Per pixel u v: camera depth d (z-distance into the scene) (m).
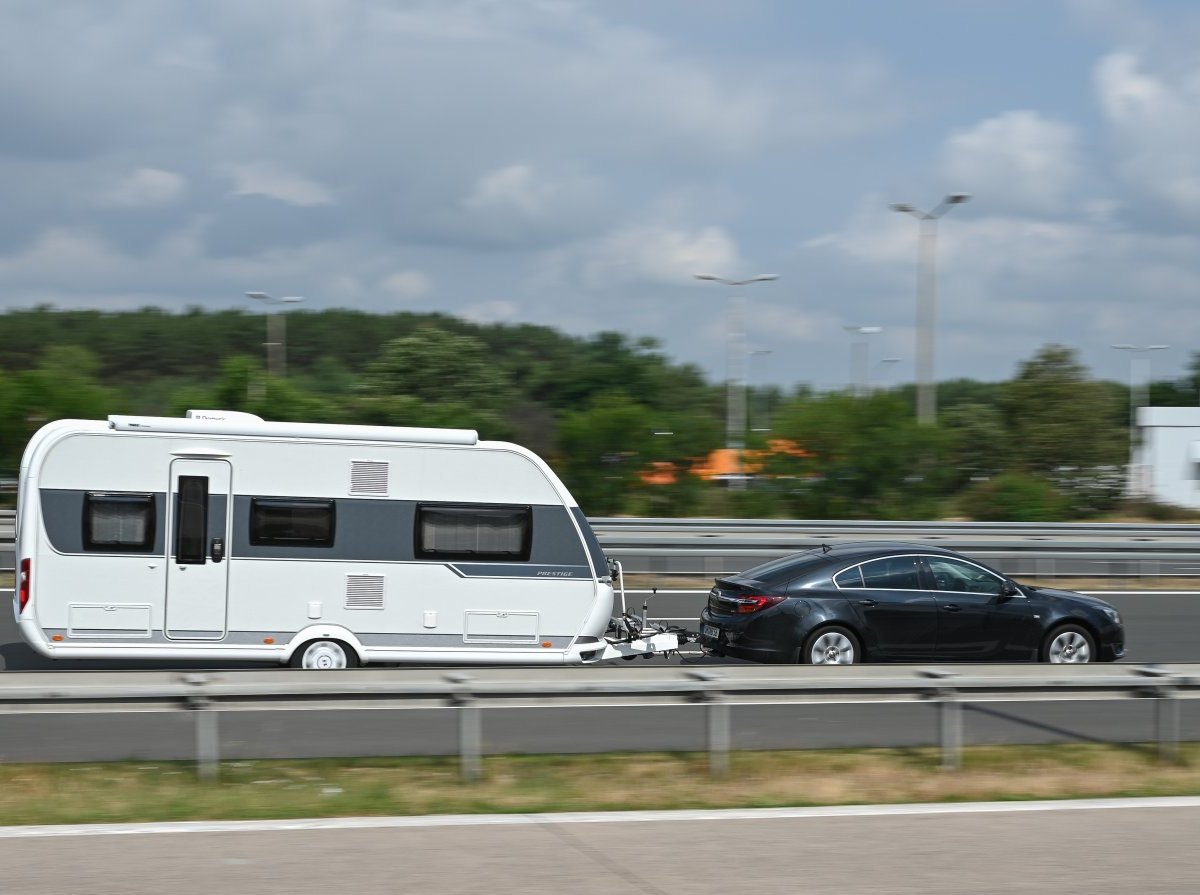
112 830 8.84
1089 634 18.55
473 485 17.25
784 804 10.23
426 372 73.19
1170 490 56.06
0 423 38.69
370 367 76.25
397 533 17.03
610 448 43.53
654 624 19.06
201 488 16.62
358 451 16.97
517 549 17.34
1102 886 7.84
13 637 19.77
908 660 17.86
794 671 11.81
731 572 28.78
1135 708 15.48
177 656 16.50
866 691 11.42
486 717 14.23
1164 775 11.49
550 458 44.44
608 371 81.19
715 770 11.22
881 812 9.68
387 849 8.45
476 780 10.87
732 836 8.91
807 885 7.78
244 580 16.66
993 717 14.69
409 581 17.03
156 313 141.88
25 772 11.02
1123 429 59.56
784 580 17.84
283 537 16.77
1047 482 48.69
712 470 44.53
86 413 39.78
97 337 133.50
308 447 16.86
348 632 16.86
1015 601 18.31
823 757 12.07
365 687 10.67
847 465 43.00
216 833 8.80
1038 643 18.34
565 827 9.10
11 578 26.36
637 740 13.00
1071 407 57.44
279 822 9.15
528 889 7.62
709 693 11.19
